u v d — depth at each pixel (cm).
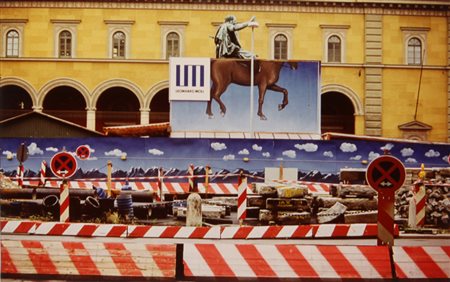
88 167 3128
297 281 1273
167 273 1284
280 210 2075
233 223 2128
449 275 1280
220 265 1286
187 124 3653
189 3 5306
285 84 3741
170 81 3659
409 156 3250
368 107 5347
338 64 5344
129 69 5291
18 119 3497
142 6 5312
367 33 5359
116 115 5578
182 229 1569
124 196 2167
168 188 3025
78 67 5275
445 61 5391
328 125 5644
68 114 5534
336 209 2055
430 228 2022
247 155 3173
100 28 5303
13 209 2122
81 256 1298
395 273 1274
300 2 5328
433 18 5397
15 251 1307
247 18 5331
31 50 5281
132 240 1543
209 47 5325
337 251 1277
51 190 2284
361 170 2653
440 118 5372
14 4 5275
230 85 3694
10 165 3150
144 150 3153
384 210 1287
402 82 5372
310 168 3180
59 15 5288
